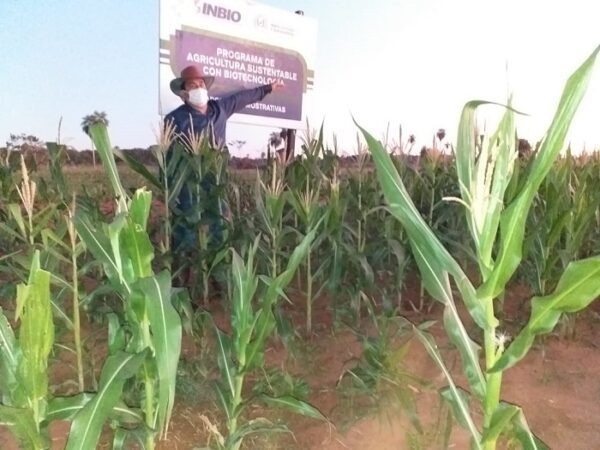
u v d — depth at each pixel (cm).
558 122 164
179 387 323
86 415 169
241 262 260
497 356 190
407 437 277
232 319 260
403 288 536
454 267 191
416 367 367
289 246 551
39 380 181
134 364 182
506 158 182
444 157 657
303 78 886
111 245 217
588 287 166
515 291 556
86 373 358
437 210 600
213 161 559
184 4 696
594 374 368
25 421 174
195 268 517
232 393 256
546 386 349
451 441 281
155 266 506
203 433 292
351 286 467
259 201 454
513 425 189
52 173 498
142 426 225
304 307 521
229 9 756
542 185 522
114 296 454
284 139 898
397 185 201
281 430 256
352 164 650
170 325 188
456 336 197
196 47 721
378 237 519
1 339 192
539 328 174
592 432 293
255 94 769
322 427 300
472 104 184
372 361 297
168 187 530
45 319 177
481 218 184
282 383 320
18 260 331
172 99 691
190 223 518
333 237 454
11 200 557
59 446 278
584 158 815
